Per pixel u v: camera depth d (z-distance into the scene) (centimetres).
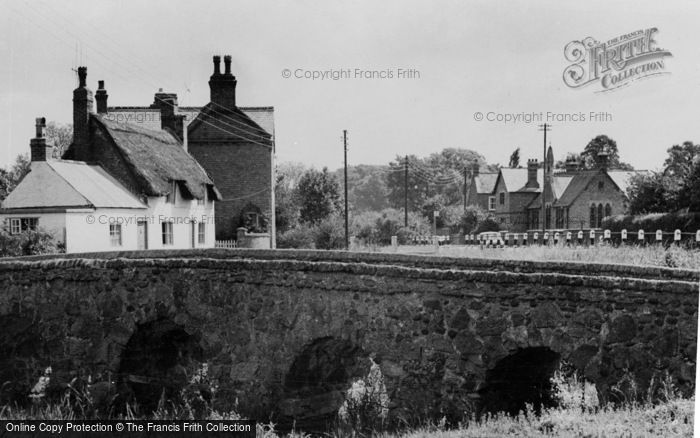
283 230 6094
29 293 1905
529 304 1464
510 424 1361
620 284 1405
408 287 1557
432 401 1530
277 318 1686
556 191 7475
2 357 1922
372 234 6712
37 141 3516
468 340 1505
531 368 1642
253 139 4994
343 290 1619
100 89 4572
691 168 4362
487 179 9181
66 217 3391
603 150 7031
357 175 16325
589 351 1423
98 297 1850
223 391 1731
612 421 1279
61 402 1830
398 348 1563
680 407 1274
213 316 1752
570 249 3281
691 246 3216
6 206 3466
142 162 4028
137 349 1886
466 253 3547
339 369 1798
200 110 5481
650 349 1388
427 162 12650
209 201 4734
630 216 4262
